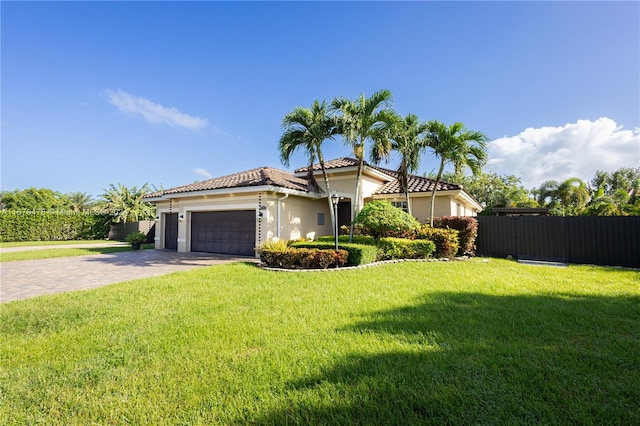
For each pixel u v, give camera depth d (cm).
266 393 312
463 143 1373
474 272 1003
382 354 394
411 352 399
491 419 264
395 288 775
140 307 622
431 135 1439
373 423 265
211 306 625
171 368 368
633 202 3005
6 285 888
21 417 284
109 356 405
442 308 599
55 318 561
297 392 313
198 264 1293
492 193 3538
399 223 1234
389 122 1273
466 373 343
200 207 1730
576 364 363
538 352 395
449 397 296
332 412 281
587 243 1309
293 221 1616
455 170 1440
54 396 316
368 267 1098
